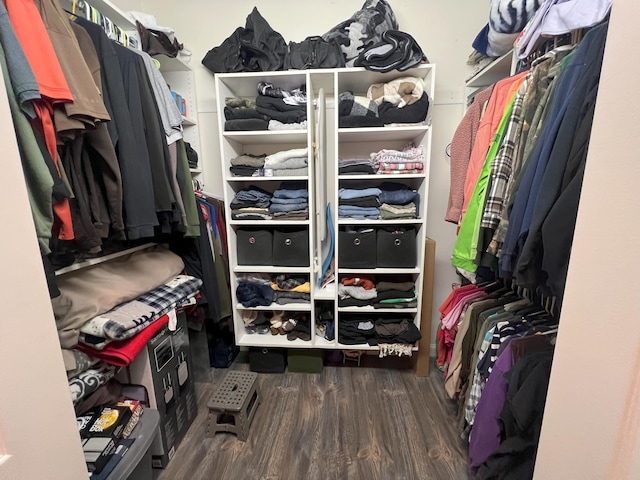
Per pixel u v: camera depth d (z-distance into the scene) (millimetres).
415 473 1210
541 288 792
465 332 1371
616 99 398
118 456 970
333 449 1322
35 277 468
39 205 716
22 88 650
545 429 549
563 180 702
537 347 981
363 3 1751
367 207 1666
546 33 936
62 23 791
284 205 1693
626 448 377
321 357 1849
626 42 383
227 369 1943
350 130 1556
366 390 1706
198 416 1531
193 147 1952
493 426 972
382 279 1827
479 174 1082
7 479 411
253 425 1463
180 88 1893
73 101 767
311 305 1762
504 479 890
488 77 1596
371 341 1765
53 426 491
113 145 943
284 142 1873
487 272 1372
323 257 1877
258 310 1931
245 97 1896
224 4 1808
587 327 446
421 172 1602
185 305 1384
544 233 705
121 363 1015
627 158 379
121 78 985
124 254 1379
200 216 1546
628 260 376
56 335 501
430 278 1712
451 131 1836
